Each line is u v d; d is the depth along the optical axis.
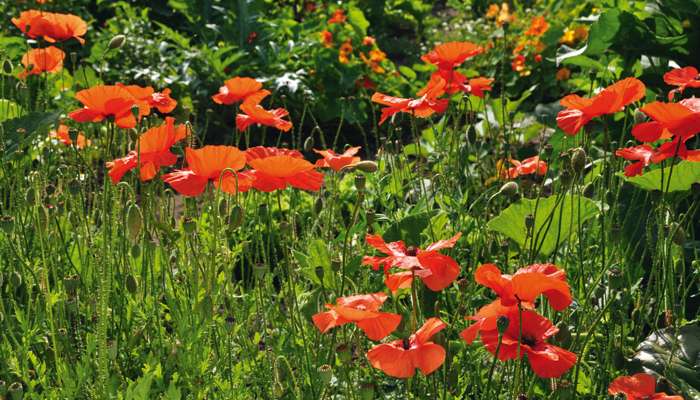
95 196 3.20
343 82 7.12
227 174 2.46
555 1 9.53
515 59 7.43
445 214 3.07
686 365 2.58
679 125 2.34
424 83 7.55
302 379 2.63
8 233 2.61
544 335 1.96
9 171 3.94
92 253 2.72
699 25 4.32
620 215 3.49
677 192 3.09
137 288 2.77
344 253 2.53
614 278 2.33
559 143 4.49
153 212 2.92
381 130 7.20
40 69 3.83
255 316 2.93
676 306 2.58
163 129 2.55
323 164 2.89
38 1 7.09
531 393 2.40
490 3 11.14
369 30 10.20
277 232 3.71
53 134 4.48
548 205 2.79
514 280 1.82
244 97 3.34
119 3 7.86
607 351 2.67
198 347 2.58
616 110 2.58
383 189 3.59
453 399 2.54
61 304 2.71
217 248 2.88
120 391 2.44
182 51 7.09
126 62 6.90
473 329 1.99
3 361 2.46
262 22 7.49
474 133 3.58
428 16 10.98
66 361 2.53
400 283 2.19
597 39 4.49
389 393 2.71
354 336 2.67
